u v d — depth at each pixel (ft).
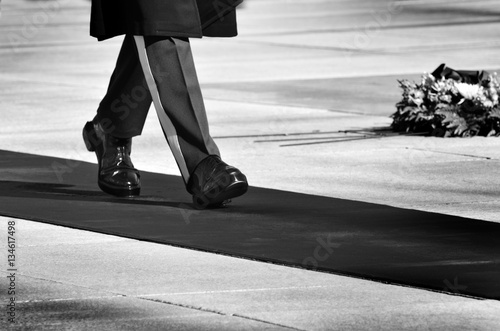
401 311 33.68
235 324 32.53
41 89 93.09
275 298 35.06
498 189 51.75
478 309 33.91
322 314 33.40
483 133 68.13
